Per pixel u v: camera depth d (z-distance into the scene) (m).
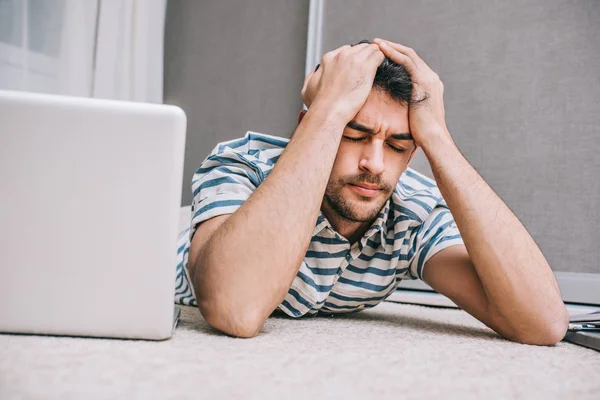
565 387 0.51
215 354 0.56
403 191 1.04
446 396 0.45
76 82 1.75
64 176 0.60
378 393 0.45
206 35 2.20
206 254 0.75
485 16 1.82
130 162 0.60
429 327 0.96
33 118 0.59
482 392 0.48
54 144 0.60
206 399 0.41
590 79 1.71
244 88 2.15
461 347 0.72
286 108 2.10
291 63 2.10
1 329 0.59
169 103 2.22
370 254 1.01
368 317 1.10
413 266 1.04
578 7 1.74
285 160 0.80
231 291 0.71
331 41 2.00
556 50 1.75
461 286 0.94
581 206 1.70
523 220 1.75
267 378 0.48
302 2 2.10
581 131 1.71
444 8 1.87
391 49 0.95
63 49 1.72
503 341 0.85
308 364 0.54
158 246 0.61
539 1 1.77
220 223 0.82
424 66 0.95
